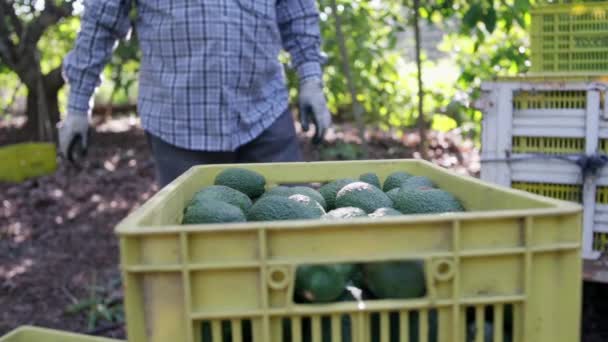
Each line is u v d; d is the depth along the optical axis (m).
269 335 1.07
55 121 7.97
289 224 1.04
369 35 5.79
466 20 3.49
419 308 1.09
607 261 2.27
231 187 1.69
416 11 3.98
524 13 3.58
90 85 2.88
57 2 6.97
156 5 2.73
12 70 7.35
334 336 1.10
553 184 2.38
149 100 2.84
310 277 1.09
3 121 10.95
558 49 2.85
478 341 1.10
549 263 1.09
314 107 3.02
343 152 6.84
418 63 4.04
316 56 3.08
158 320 1.06
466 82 4.38
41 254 4.76
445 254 1.06
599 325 2.77
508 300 1.08
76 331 3.54
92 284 4.12
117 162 7.43
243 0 2.72
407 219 1.05
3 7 6.86
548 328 1.10
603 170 2.29
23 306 3.87
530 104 2.40
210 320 1.07
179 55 2.72
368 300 1.16
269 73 2.89
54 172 6.95
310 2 3.06
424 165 1.81
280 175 1.86
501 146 2.43
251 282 1.06
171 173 2.84
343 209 1.41
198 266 1.04
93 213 5.68
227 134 2.76
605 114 2.27
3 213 5.70
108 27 2.82
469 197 1.46
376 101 6.71
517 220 1.07
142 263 1.05
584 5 2.77
